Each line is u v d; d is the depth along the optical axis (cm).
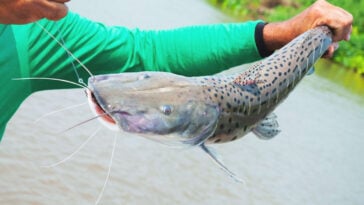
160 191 262
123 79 73
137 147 294
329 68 727
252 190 301
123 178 261
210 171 299
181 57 91
